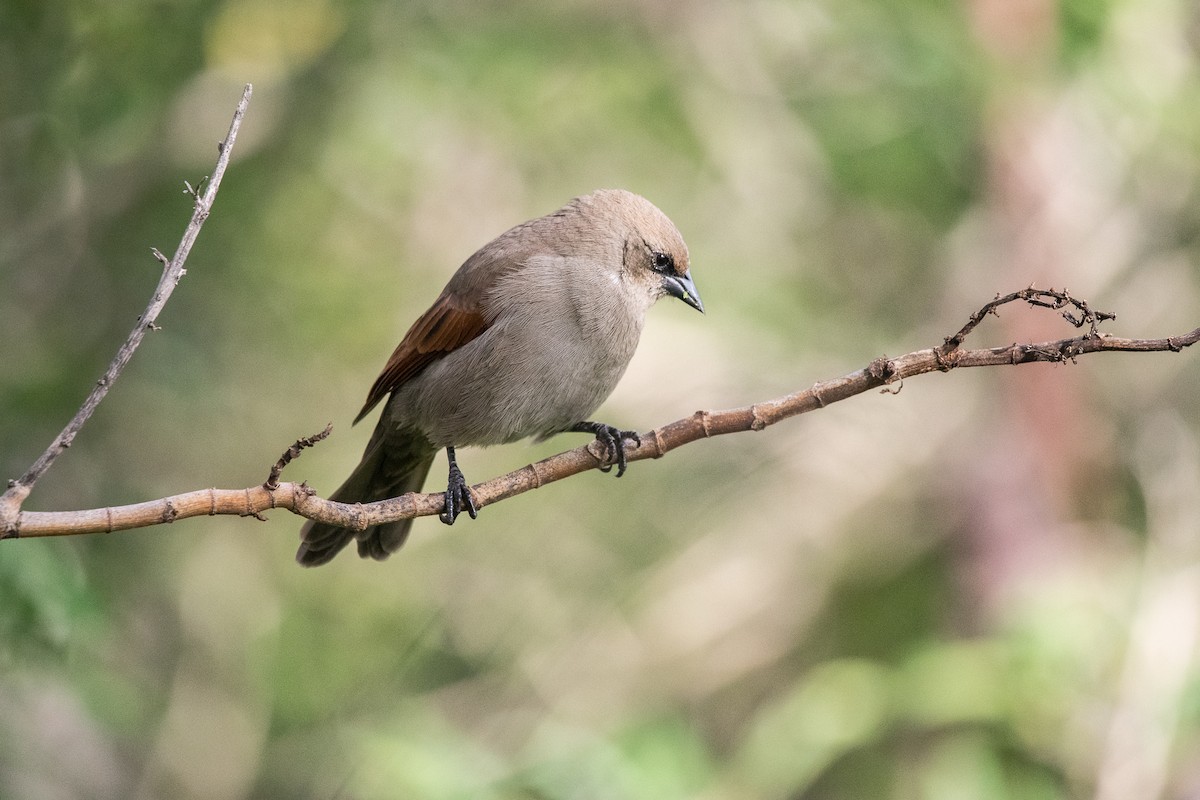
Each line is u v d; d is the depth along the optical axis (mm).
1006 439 14570
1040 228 14953
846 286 15883
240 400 14836
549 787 10391
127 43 14133
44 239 14266
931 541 14859
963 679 10648
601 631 14477
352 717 14578
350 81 15305
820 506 14836
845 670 11047
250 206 14922
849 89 15570
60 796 12898
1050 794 10469
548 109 16250
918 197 15602
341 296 15859
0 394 13195
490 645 14852
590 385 9094
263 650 15094
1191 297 15070
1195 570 10938
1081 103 15094
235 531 15555
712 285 15391
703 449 15094
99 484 13414
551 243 9094
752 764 11016
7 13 13391
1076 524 14281
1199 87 15086
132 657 13828
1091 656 10500
